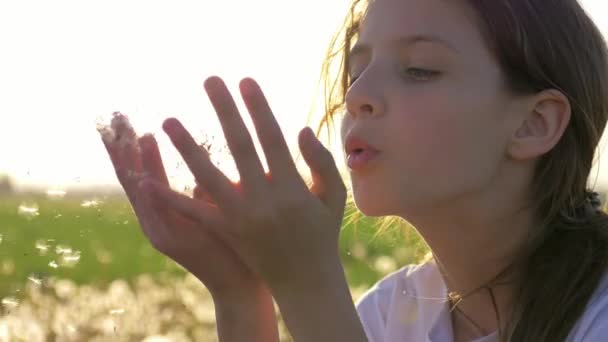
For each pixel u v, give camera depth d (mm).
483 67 1532
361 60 1626
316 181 1404
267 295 1616
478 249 1631
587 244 1607
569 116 1576
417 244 2209
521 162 1592
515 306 1611
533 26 1582
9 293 3697
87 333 5211
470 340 1773
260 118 1320
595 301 1532
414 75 1531
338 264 1389
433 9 1542
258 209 1332
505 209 1592
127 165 1521
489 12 1540
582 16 1707
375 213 1521
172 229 1553
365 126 1511
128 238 8734
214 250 1574
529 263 1621
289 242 1354
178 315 6629
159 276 9117
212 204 1488
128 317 6191
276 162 1337
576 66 1647
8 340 4094
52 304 5742
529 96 1567
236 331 1595
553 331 1528
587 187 1787
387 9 1584
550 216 1621
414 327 1858
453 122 1495
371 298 2020
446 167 1492
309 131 1381
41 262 3711
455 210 1550
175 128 1316
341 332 1365
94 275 8266
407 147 1488
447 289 1832
